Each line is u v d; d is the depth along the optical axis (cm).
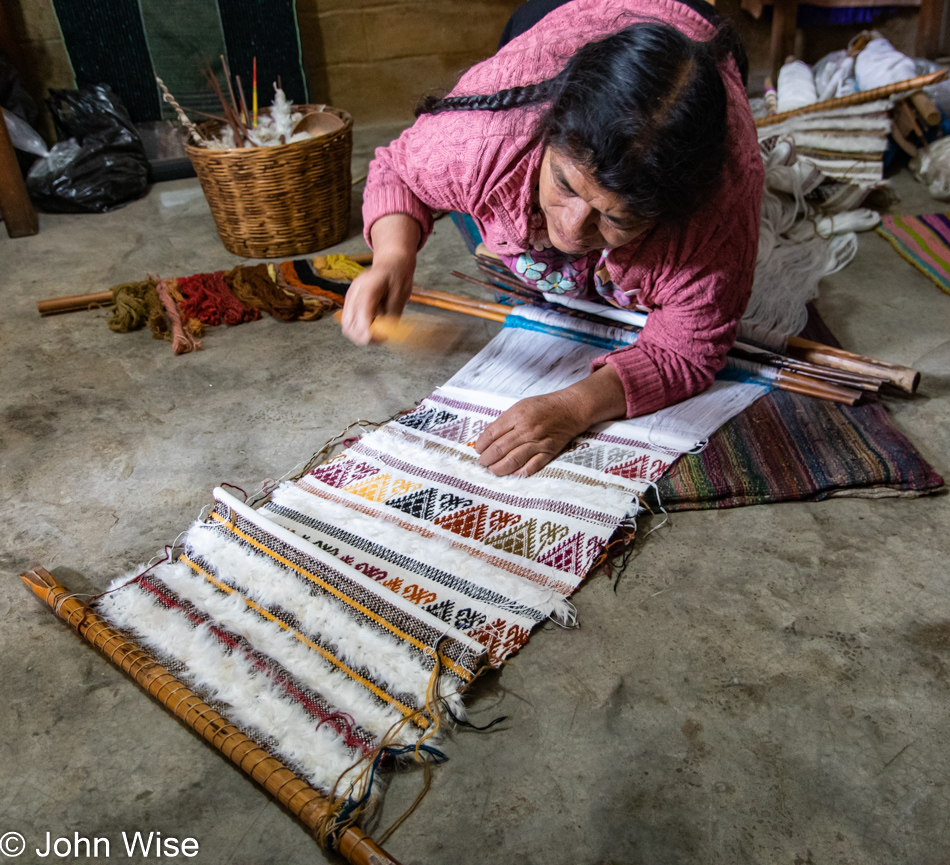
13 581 142
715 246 148
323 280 239
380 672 116
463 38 391
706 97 107
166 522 155
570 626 128
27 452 176
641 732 112
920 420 173
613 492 149
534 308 209
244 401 192
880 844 99
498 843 100
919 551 140
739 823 101
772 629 127
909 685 118
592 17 147
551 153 115
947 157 288
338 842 97
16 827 104
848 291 230
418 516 147
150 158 346
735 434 165
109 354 214
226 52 343
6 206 287
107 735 115
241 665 119
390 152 167
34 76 344
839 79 333
